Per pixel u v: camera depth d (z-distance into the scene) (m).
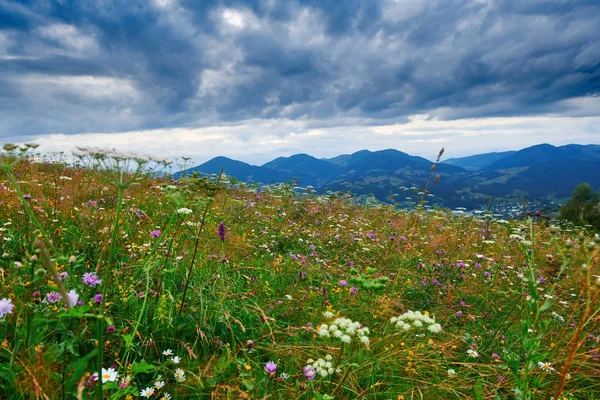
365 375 3.36
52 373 2.11
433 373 3.57
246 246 6.29
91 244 4.56
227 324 3.59
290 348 3.49
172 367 3.04
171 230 5.46
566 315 5.08
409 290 5.61
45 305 2.48
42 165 9.37
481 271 6.70
